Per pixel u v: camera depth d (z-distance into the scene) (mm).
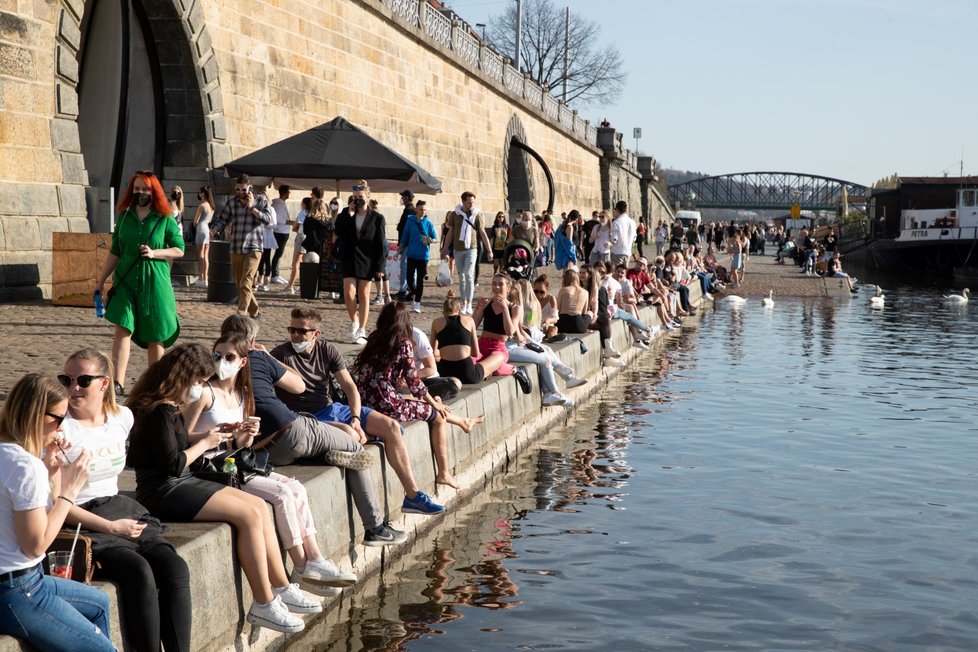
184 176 21094
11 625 4488
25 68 16078
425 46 34781
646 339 22984
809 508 10516
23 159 16047
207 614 5855
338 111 27781
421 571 8359
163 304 9641
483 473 11484
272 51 24156
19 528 4477
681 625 7250
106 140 21156
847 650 6883
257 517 6215
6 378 9977
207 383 6680
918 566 8695
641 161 89750
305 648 6707
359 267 14508
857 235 90062
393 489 8859
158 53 20703
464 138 39562
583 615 7410
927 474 12141
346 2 28094
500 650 6750
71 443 5129
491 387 12062
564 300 18125
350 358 12969
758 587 8078
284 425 7441
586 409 16344
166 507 6125
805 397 17781
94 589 4789
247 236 15906
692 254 39312
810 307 38406
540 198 53688
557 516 10125
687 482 11586
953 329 30828
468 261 20312
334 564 7203
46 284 16375
